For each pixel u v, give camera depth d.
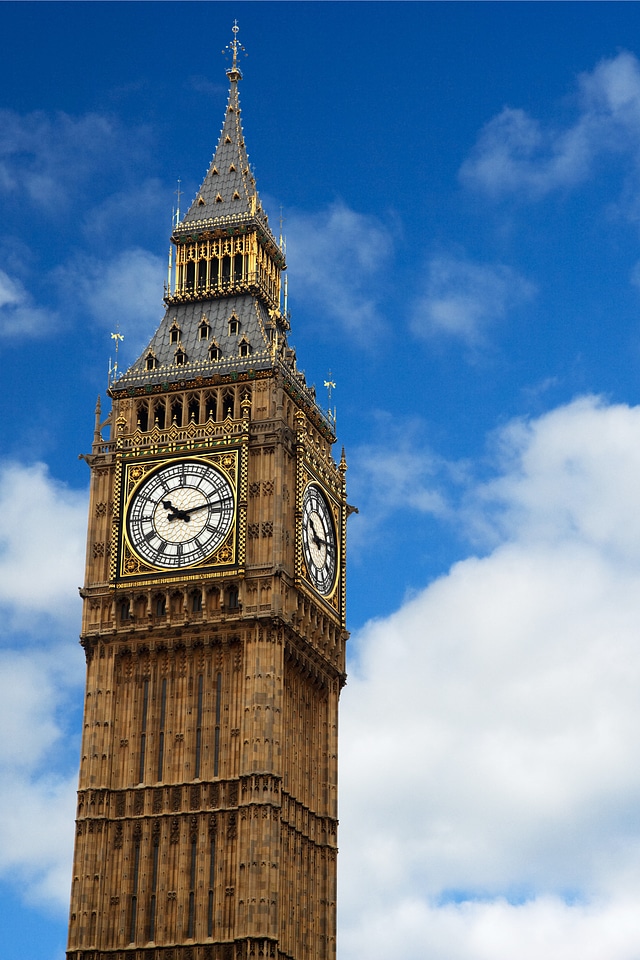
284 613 125.62
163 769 123.56
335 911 128.38
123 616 127.75
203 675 125.19
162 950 118.81
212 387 132.75
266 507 127.50
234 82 150.25
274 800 120.69
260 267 141.00
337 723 133.50
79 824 122.81
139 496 130.00
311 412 137.12
